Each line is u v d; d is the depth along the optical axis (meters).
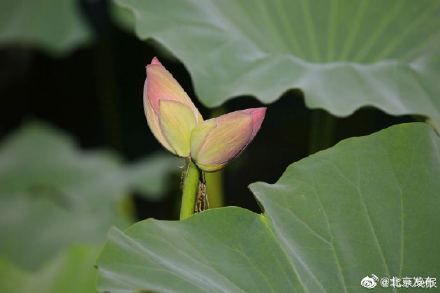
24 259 2.47
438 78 1.98
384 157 1.73
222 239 1.68
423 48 2.02
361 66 2.01
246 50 2.03
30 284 1.97
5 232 2.52
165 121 1.71
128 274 1.62
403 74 1.99
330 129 2.08
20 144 2.81
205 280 1.63
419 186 1.71
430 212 1.70
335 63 2.01
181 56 2.00
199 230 1.69
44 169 2.74
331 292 1.66
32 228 2.52
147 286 1.61
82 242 2.49
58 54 2.68
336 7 2.08
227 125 1.69
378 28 2.05
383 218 1.70
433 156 1.73
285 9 2.08
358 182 1.72
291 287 1.66
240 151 1.71
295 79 1.98
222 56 2.01
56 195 2.67
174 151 1.72
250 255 1.67
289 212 1.70
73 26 2.70
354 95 1.95
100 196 2.66
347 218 1.70
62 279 1.98
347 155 1.73
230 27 2.05
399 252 1.68
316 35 2.07
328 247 1.69
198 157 1.71
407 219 1.70
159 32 2.03
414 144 1.73
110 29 2.75
